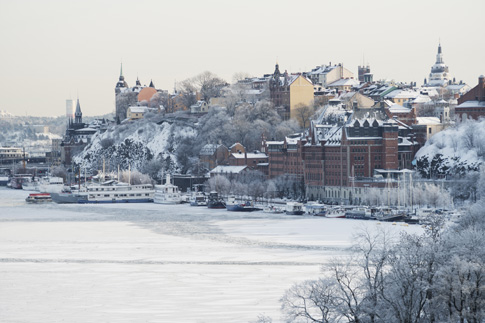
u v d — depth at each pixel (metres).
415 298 173.75
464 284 168.12
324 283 183.00
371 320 172.62
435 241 181.88
